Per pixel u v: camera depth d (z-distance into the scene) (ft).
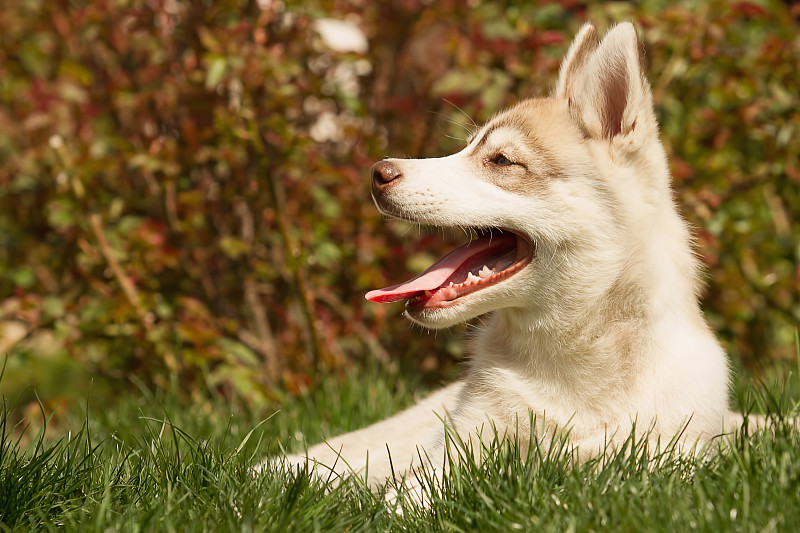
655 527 8.44
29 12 21.48
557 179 11.51
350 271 20.79
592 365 11.18
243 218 20.53
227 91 19.69
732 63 19.71
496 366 11.76
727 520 8.42
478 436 11.11
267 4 19.07
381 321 20.12
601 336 11.20
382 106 21.54
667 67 19.33
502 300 11.52
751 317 20.94
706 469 9.72
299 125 20.76
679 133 19.92
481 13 19.30
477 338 12.72
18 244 21.56
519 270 11.55
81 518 9.38
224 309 20.79
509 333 11.89
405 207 11.82
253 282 20.53
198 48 19.22
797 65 19.44
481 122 19.10
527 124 11.98
